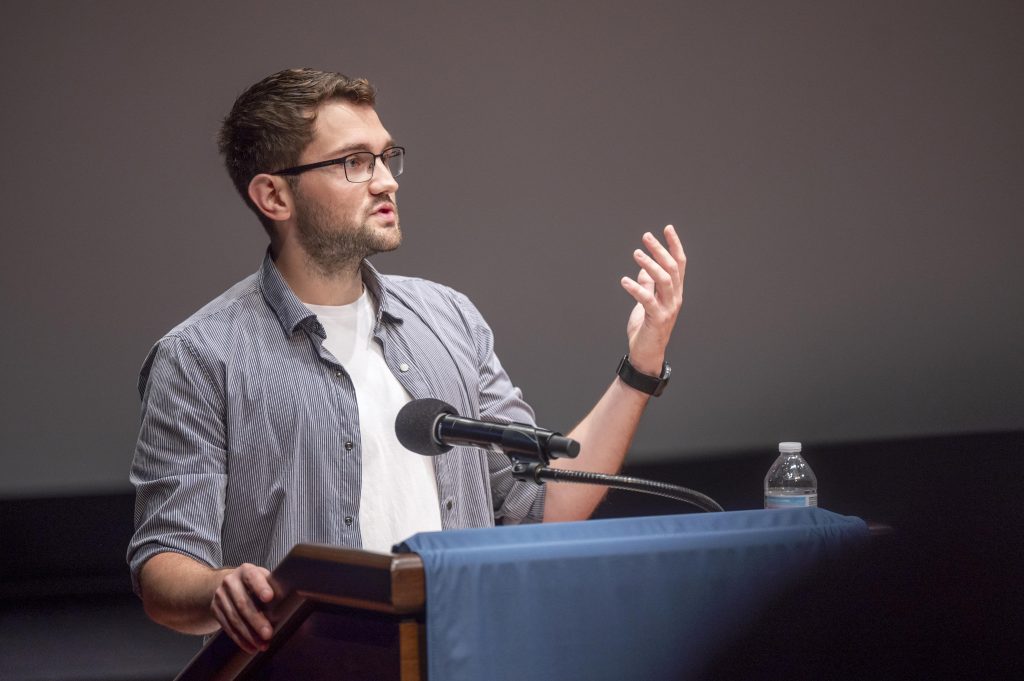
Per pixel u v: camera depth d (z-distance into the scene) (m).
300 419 4.23
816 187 15.55
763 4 15.18
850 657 2.85
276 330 4.35
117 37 13.26
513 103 14.37
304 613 2.87
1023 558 2.94
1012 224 16.06
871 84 15.67
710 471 15.55
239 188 4.52
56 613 12.50
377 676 2.68
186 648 11.24
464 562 2.58
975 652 2.93
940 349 16.11
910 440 16.06
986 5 15.86
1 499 13.35
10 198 13.20
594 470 4.36
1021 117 16.02
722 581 2.78
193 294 13.52
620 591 2.70
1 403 13.32
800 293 15.64
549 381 14.63
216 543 4.03
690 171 15.05
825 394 15.78
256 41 13.53
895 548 2.89
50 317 13.33
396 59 14.02
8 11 13.09
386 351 4.49
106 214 13.35
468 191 14.32
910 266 15.94
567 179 14.55
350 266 4.43
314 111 4.30
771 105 15.30
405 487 4.32
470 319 4.88
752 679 2.77
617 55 14.66
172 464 4.10
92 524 13.50
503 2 14.27
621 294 14.73
